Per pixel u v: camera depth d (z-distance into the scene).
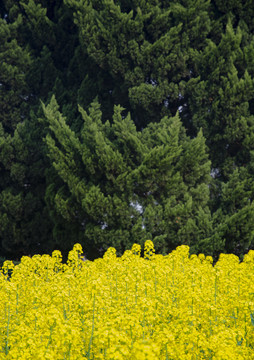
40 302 7.43
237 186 15.77
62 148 18.03
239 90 16.53
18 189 21.05
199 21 17.67
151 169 15.82
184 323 6.08
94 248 17.16
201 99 17.38
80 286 8.21
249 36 17.80
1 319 7.43
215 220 15.96
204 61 17.42
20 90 22.12
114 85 19.92
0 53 21.50
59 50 22.86
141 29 17.84
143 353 4.32
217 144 17.45
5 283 7.73
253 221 14.64
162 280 8.72
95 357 5.70
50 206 18.86
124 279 7.85
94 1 19.00
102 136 16.53
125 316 5.82
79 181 17.09
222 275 7.79
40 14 21.69
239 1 17.62
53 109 18.94
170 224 15.70
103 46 18.50
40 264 9.93
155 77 17.98
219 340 5.39
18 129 21.27
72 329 5.56
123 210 15.93
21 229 20.36
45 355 5.02
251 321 6.27
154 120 18.67
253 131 16.56
